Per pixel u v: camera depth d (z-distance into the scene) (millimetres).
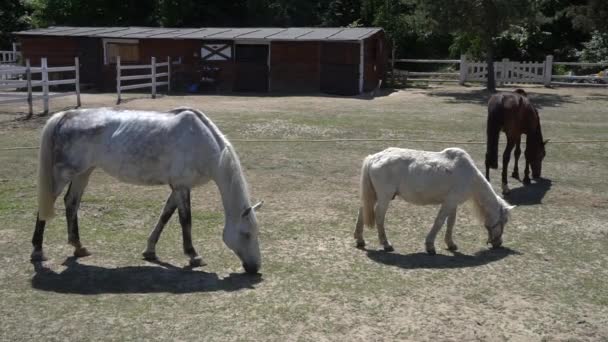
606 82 28359
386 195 6613
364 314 5016
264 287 5535
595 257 6602
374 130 14883
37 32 27188
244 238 5762
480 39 27844
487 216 6801
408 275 5938
